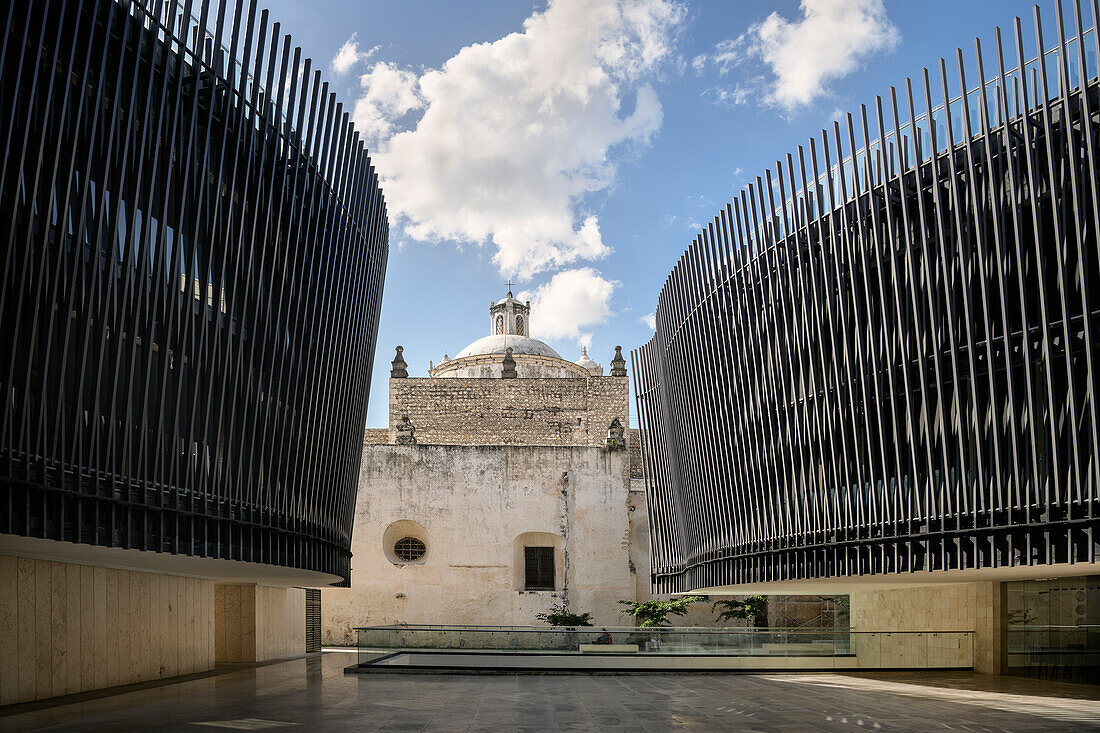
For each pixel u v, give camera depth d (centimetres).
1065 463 1950
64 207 1695
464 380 6612
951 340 2184
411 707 2070
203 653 3228
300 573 3064
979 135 2150
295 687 2569
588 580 5441
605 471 5553
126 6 1861
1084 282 1878
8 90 1569
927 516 2277
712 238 3403
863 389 2500
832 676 3005
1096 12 1902
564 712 1991
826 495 2681
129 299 1894
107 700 2209
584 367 8231
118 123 1828
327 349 2953
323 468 3016
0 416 1565
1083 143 1916
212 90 2128
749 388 3127
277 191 2497
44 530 1648
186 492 2112
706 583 3612
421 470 5506
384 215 3641
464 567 5431
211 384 2186
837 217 2616
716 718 1892
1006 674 3009
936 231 2245
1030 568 2153
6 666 2061
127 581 2666
